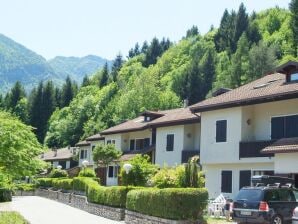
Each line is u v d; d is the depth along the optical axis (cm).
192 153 3781
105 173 5528
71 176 6894
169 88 12012
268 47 10869
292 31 10900
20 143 1508
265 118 2941
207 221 2100
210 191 3222
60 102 13600
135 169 2952
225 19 14025
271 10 13850
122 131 5306
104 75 14838
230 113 3073
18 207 3903
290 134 2748
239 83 10125
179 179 2311
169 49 14975
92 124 11119
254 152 2853
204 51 13525
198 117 3684
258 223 1906
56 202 4800
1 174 1359
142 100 10975
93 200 3400
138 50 19162
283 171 2530
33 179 1966
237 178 3023
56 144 11519
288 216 1952
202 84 10562
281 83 2950
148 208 2277
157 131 4306
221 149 3108
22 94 13612
